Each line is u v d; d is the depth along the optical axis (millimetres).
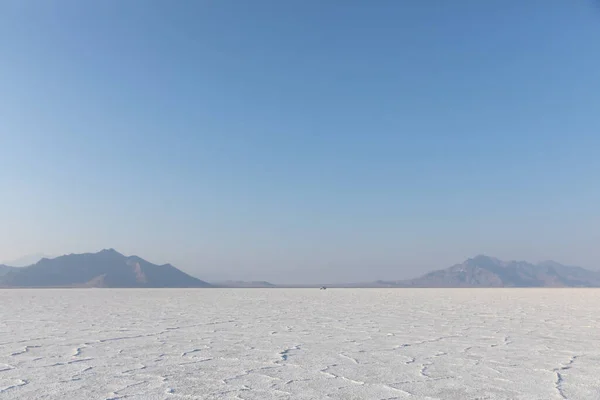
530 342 9383
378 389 5680
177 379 6176
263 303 22406
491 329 11477
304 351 8305
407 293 39125
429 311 17094
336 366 7020
